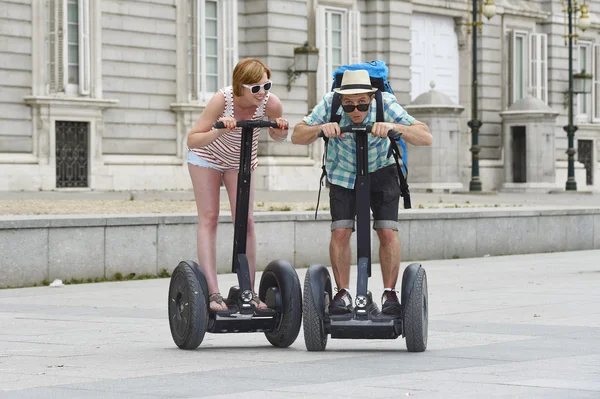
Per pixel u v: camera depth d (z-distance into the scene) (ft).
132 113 132.46
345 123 36.47
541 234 90.94
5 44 120.26
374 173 36.83
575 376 30.60
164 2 135.44
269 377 30.73
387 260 36.78
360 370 31.89
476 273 69.21
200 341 36.45
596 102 204.64
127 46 131.64
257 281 64.34
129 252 64.64
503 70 188.03
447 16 180.96
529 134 175.94
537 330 41.27
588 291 57.26
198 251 38.06
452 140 155.12
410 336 35.22
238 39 147.23
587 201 143.33
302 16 150.71
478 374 30.96
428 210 84.38
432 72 178.91
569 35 182.29
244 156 36.91
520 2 192.54
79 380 30.53
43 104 122.42
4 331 41.96
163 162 134.82
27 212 75.15
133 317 46.65
